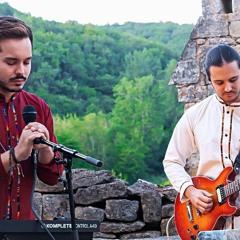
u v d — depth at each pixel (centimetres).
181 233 470
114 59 5984
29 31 346
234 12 884
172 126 5550
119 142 5459
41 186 711
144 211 709
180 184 456
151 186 734
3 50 336
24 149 325
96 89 5766
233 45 881
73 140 5334
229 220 445
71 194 305
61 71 5578
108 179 716
